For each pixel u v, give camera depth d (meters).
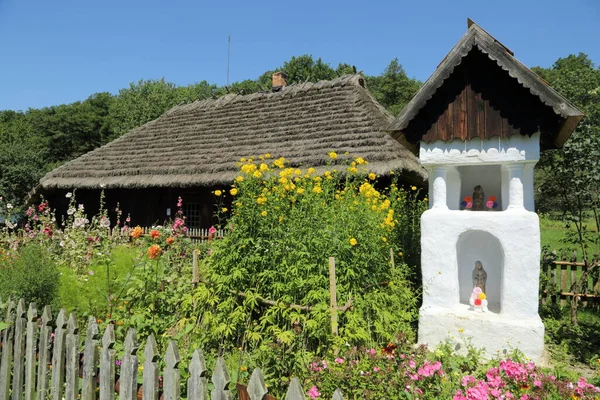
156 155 12.71
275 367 3.68
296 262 4.42
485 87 4.88
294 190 5.00
